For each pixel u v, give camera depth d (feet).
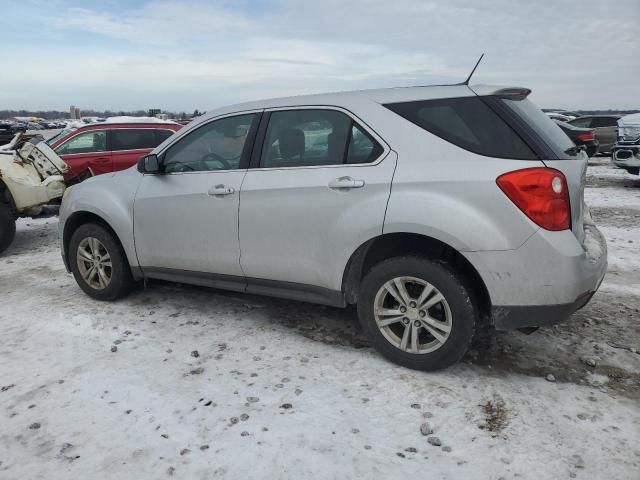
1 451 8.48
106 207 14.28
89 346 12.24
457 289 9.88
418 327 10.50
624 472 7.64
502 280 9.39
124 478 7.79
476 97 9.95
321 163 11.10
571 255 9.14
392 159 10.25
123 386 10.35
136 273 14.43
